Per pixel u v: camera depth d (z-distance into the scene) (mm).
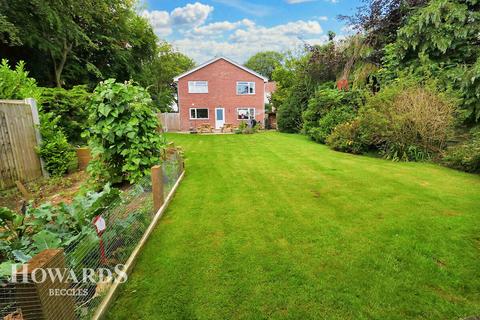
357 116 8562
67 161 5578
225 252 2455
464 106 6613
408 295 1859
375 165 6109
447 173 5258
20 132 4855
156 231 2902
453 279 2018
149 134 4223
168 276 2123
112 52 14875
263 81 22641
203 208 3541
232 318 1701
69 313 1456
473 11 7438
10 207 3766
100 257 1975
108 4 13539
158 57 27938
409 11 9391
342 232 2787
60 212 2279
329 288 1941
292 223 3037
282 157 7348
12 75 5801
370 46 10602
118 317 1723
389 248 2455
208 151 8711
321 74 13516
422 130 6445
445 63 7711
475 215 3133
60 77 12148
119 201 2498
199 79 21875
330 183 4656
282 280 2045
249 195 4051
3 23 8008
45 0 9484
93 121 4027
